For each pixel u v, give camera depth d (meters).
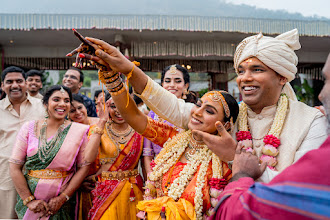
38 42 8.77
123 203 2.28
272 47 1.39
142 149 2.49
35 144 2.24
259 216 0.79
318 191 0.69
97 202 2.29
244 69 1.47
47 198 2.21
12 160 2.26
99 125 2.36
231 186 1.05
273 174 1.26
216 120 1.49
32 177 2.24
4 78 3.09
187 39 8.35
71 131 2.35
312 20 7.16
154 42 8.46
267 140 1.40
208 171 1.48
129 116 1.58
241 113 1.61
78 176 2.31
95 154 2.31
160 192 1.57
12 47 9.16
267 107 1.51
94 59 1.31
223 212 0.98
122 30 7.52
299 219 0.70
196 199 1.40
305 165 0.75
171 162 1.57
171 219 1.37
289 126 1.43
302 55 9.80
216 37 8.11
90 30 7.57
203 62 9.84
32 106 3.20
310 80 11.12
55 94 2.31
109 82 1.45
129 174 2.38
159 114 1.58
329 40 8.33
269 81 1.42
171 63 9.64
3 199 2.95
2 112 3.10
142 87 1.49
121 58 1.35
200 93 9.71
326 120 0.86
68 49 9.33
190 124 1.54
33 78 4.20
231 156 1.37
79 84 4.22
